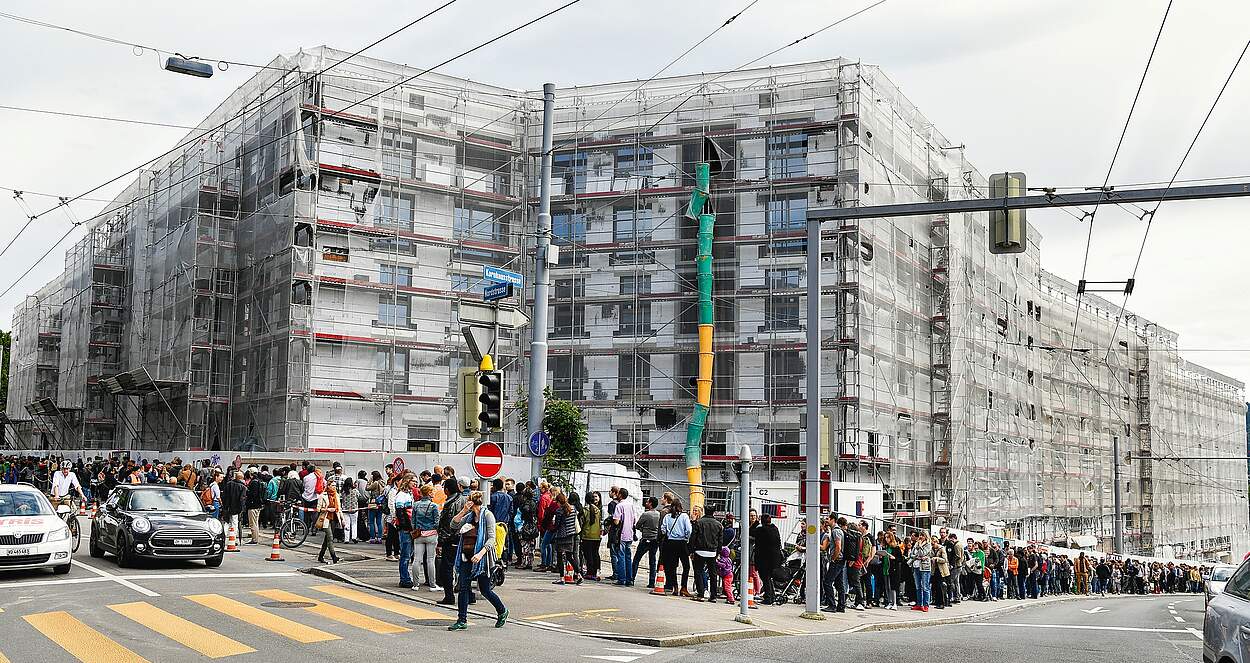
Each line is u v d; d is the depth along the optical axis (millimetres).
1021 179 16641
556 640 14617
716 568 21234
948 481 50562
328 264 47250
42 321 76312
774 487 36656
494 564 15359
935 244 54594
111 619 14578
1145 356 81812
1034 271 67000
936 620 23062
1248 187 15828
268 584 18797
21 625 14008
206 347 50156
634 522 23344
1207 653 10461
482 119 53000
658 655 13867
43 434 70875
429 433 49156
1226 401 99500
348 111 48938
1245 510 100188
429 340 49656
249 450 44656
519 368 51250
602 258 51281
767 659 13727
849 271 46781
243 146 51094
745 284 48875
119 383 53500
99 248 67562
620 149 51812
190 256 51219
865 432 45375
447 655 12789
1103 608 31703
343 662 12086
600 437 50031
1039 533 62500
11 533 18500
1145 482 79812
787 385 47594
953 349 51531
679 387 49125
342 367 47000
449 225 50844
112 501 22234
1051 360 67125
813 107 49438
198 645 12875
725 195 49656
